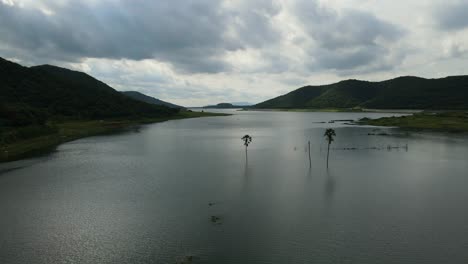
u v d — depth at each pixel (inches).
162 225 1769.2
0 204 2110.0
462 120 7534.5
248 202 2135.8
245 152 4247.0
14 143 4527.6
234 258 1421.0
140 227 1747.0
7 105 6220.5
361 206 2050.9
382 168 3152.1
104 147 4638.3
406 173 2923.2
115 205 2090.3
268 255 1444.4
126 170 3100.4
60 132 5940.0
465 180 2662.4
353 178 2753.4
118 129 7554.1
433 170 3043.8
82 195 2298.2
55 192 2367.1
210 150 4421.8
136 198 2229.3
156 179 2748.5
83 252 1491.1
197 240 1592.0
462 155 3841.0
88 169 3137.3
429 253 1461.6
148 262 1398.9
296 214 1915.6
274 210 1984.5
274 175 2886.3
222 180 2709.2
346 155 3922.2
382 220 1823.3
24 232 1694.1
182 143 5147.6
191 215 1910.7
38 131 5290.4
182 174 2935.5
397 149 4328.3
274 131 7249.0
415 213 1929.1
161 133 6776.6
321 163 3435.0
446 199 2183.8
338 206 2049.7
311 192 2352.4
